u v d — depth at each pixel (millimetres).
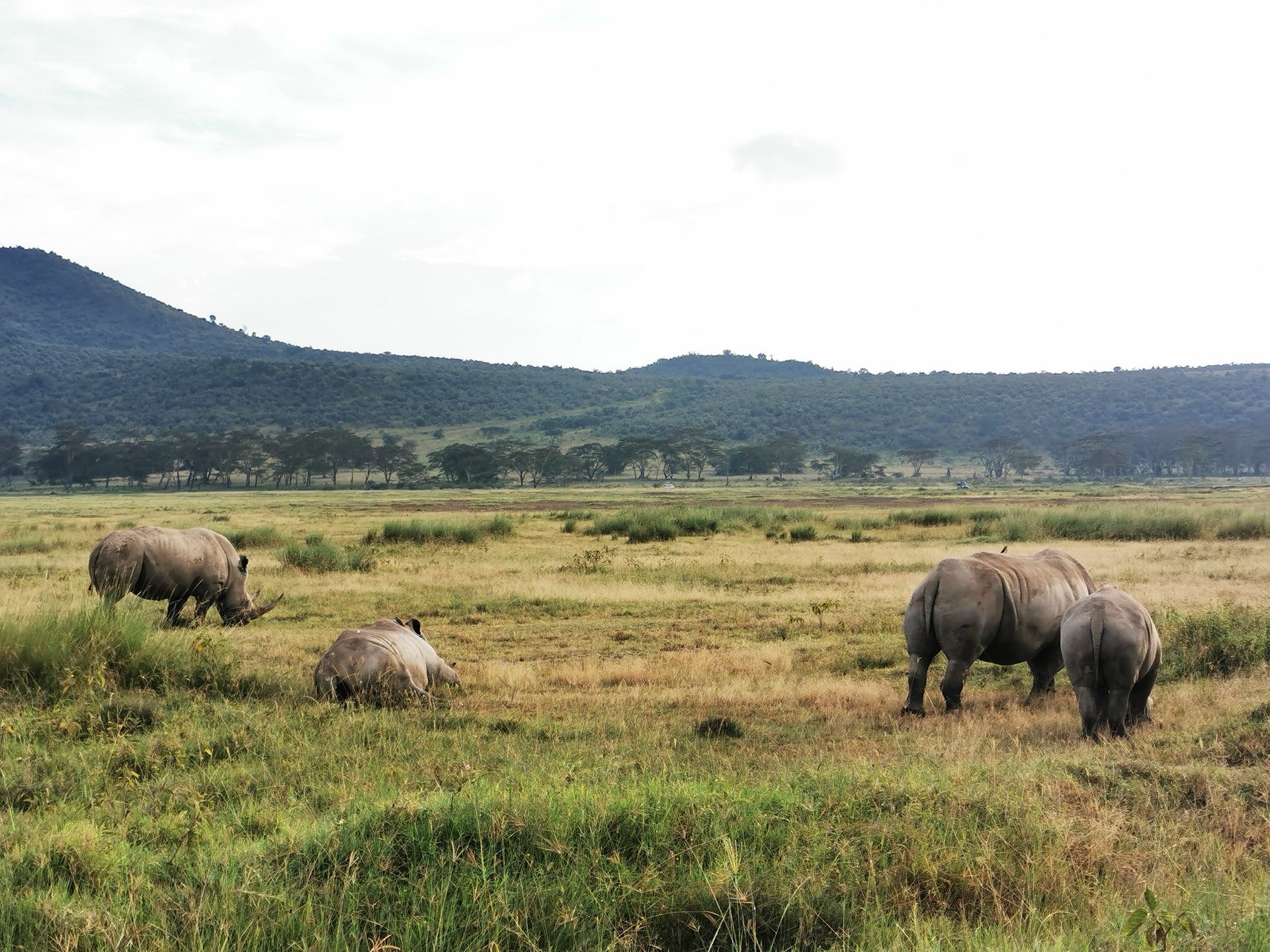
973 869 5332
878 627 16500
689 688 11734
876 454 165375
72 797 6754
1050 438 199000
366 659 10391
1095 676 9586
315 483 160500
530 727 9422
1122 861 5648
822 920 4793
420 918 4582
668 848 5430
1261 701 10312
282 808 6488
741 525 41875
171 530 15898
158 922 4520
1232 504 58406
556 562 27422
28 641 10461
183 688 10453
